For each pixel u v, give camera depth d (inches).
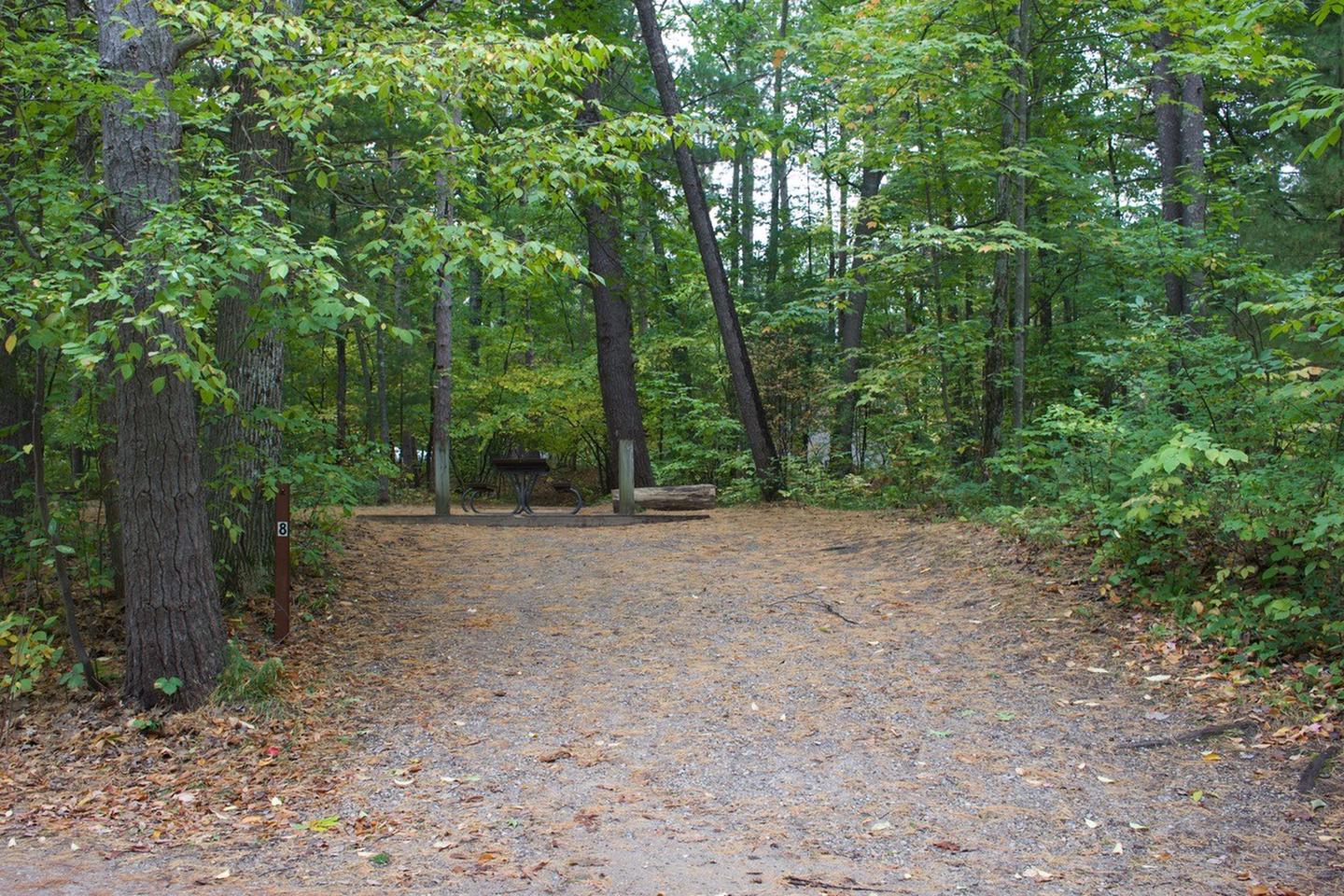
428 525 529.0
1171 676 239.9
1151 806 179.6
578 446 1040.8
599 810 187.8
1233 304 416.5
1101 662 254.7
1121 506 286.8
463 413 946.7
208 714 236.5
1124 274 575.8
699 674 271.7
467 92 280.7
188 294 207.6
